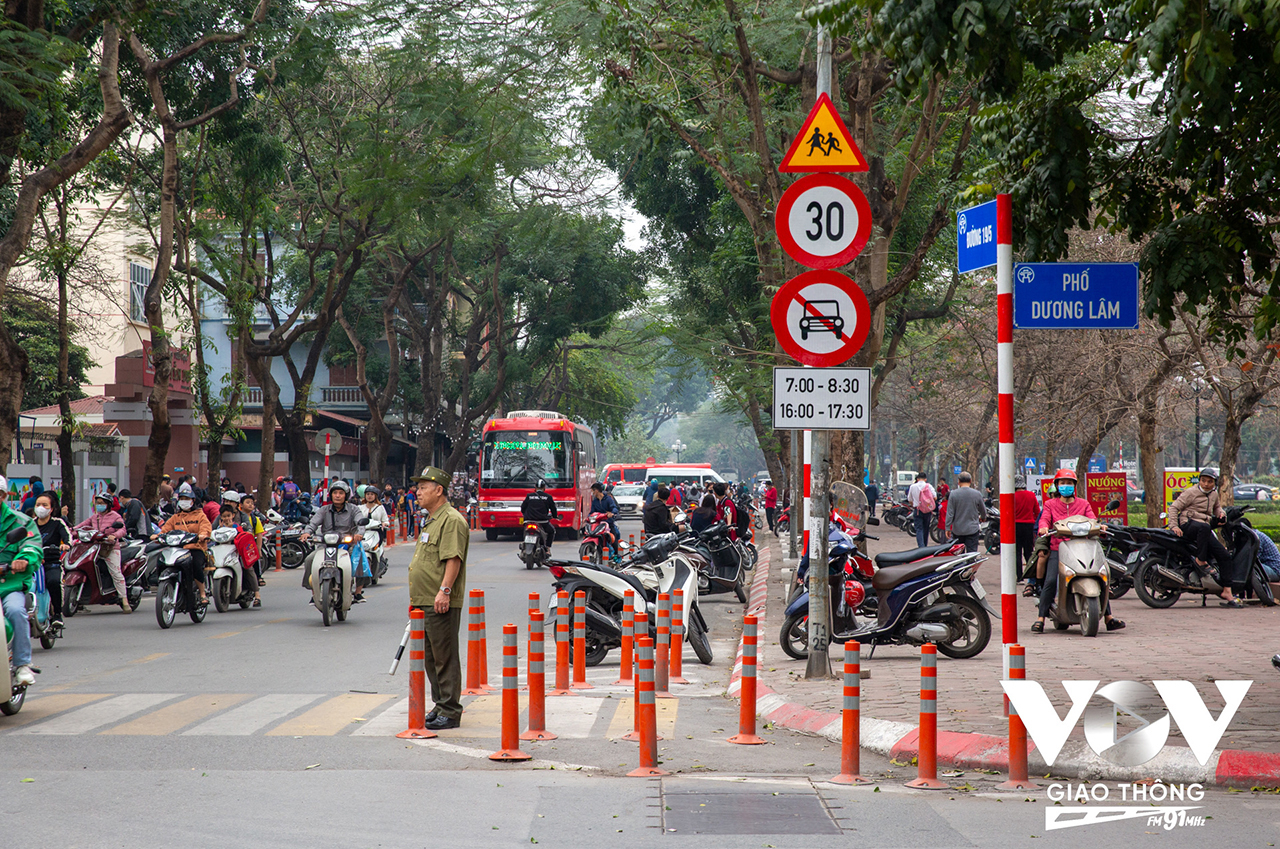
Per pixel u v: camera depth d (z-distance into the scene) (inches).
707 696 605.9
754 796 378.6
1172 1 351.6
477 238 2255.2
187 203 1515.7
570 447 2154.3
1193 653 662.5
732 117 955.3
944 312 1611.7
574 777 406.6
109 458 1831.9
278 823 339.6
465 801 368.5
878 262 994.7
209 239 1680.6
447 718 495.8
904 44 400.8
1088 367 1462.8
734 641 852.6
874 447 4045.3
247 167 1492.4
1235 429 1243.2
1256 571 951.0
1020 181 500.1
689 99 925.2
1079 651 677.9
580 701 578.9
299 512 1736.0
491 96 902.4
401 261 2527.1
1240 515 949.8
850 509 784.9
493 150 943.7
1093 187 511.5
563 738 482.3
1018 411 1732.3
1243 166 483.8
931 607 691.4
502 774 410.0
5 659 519.5
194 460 2234.3
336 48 1231.5
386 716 527.8
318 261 2374.5
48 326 2149.4
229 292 1593.3
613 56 888.3
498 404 3139.8
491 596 1144.2
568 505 2135.8
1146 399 1402.6
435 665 498.3
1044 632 793.6
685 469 3302.2
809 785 397.4
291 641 823.1
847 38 886.4
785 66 965.2
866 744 462.0
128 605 1032.2
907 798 379.2
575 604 635.5
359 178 1007.0
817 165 544.1
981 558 694.5
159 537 953.5
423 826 337.7
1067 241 502.0
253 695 588.7
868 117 918.4
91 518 1027.3
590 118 959.6
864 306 545.6
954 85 940.0
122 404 1547.7
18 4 964.6
